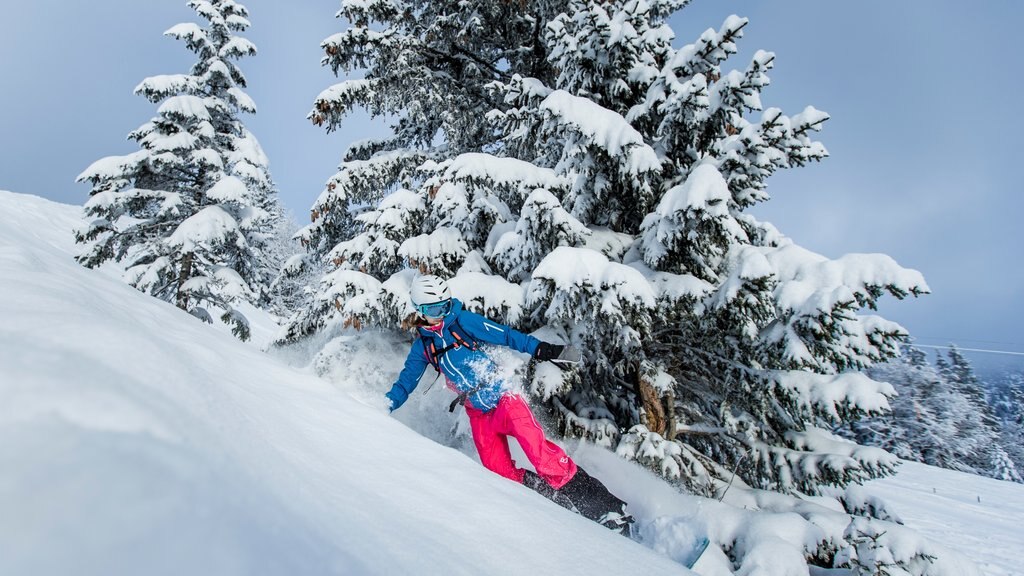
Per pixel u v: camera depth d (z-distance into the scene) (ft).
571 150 14.33
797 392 12.48
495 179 14.14
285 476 2.57
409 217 16.37
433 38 24.57
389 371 15.47
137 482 1.39
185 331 6.55
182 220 35.88
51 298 3.32
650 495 11.48
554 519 4.54
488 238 15.69
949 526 33.63
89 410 1.69
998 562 27.27
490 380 9.96
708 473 13.57
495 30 26.40
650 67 16.14
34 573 0.88
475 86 25.76
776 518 10.12
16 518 1.02
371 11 22.70
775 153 13.46
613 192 15.84
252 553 1.46
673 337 14.94
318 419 4.99
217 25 38.17
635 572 3.93
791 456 13.58
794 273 12.57
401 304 14.76
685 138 14.89
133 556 1.11
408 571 2.32
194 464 1.73
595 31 15.38
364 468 3.98
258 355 8.35
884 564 8.94
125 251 35.73
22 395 1.61
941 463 87.81
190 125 36.22
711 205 11.59
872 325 11.14
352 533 2.39
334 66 23.15
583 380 14.99
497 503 4.30
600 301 11.38
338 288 15.52
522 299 13.12
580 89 16.33
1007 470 89.30
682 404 15.65
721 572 8.93
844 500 12.54
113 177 33.81
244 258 38.70
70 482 1.23
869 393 11.54
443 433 14.14
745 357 13.43
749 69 12.96
